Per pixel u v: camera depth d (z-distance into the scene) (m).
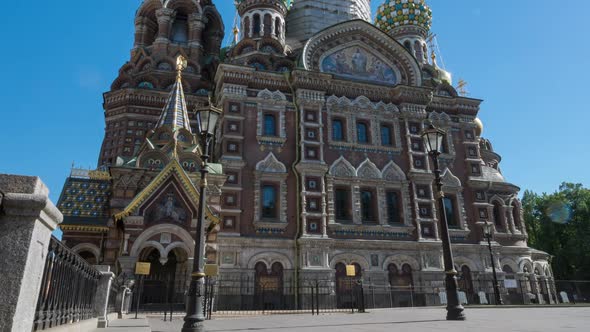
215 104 40.50
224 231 31.30
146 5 47.62
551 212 61.50
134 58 45.25
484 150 51.12
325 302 30.72
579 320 14.95
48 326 6.93
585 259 54.91
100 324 13.02
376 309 28.30
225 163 32.97
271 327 14.66
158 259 29.12
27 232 5.51
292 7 50.66
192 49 46.47
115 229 28.59
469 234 37.56
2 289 5.25
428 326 13.48
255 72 35.97
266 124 35.75
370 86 38.53
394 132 38.16
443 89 43.25
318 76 36.75
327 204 33.94
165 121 34.31
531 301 38.41
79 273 9.40
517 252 39.06
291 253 32.25
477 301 35.38
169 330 14.35
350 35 40.03
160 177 27.78
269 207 33.53
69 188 33.75
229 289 29.84
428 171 37.28
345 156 36.12
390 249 34.34
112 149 41.25
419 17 52.69
